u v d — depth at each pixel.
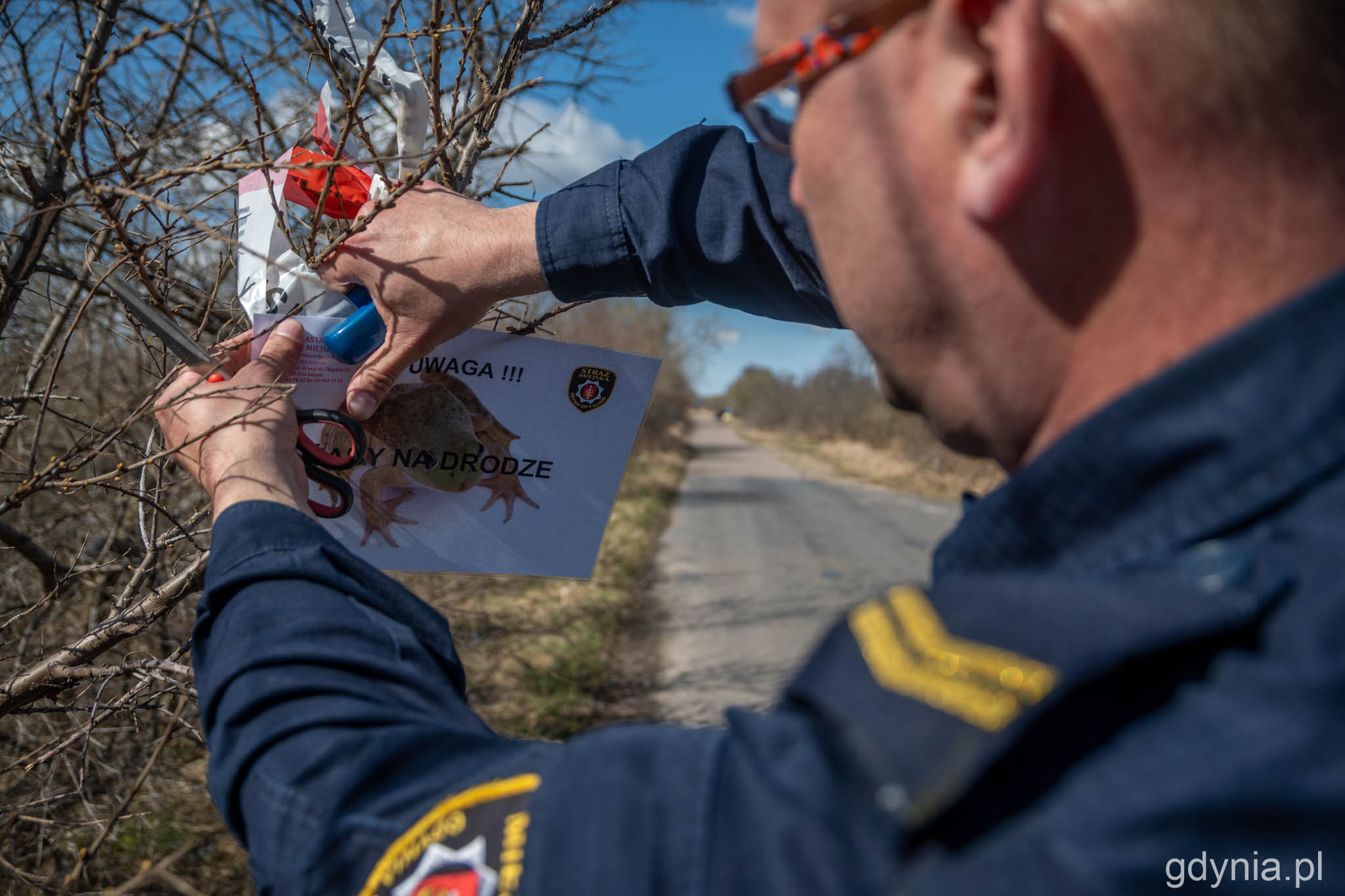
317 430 0.92
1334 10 0.33
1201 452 0.33
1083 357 0.39
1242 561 0.30
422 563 0.97
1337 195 0.34
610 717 5.24
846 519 14.11
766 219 0.99
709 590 8.57
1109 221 0.36
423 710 0.52
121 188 0.79
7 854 1.67
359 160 0.87
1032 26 0.35
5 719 1.84
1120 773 0.28
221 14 0.81
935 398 0.46
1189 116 0.34
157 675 1.14
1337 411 0.31
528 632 4.75
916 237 0.41
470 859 0.39
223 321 1.37
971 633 0.34
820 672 0.36
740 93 0.49
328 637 0.54
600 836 0.36
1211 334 0.36
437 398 0.95
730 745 0.38
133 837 2.47
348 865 0.43
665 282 1.03
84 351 1.90
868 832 0.31
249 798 0.48
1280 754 0.25
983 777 0.29
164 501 1.38
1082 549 0.36
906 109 0.41
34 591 2.00
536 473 0.99
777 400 54.28
